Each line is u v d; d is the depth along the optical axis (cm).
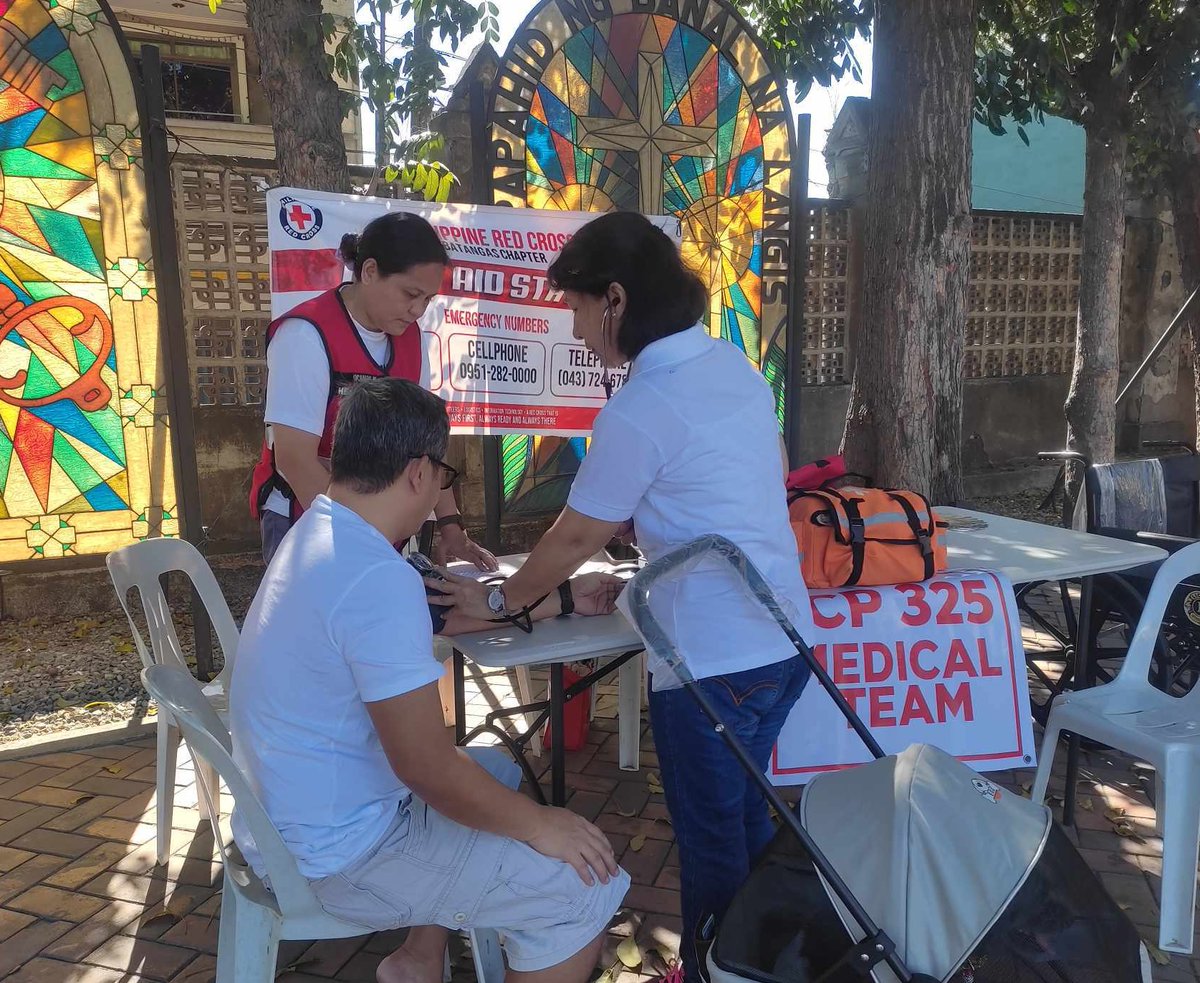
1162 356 930
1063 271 872
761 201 545
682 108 538
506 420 456
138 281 495
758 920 156
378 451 156
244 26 1068
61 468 495
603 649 220
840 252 766
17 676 432
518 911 167
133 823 303
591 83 519
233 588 553
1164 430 952
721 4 526
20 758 352
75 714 393
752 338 557
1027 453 873
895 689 261
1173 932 236
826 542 259
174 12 1031
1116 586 347
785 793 319
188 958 238
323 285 392
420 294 251
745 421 182
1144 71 607
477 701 405
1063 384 880
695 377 178
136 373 504
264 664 159
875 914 145
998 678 267
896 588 264
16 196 465
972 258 821
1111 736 252
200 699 191
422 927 210
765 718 197
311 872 162
